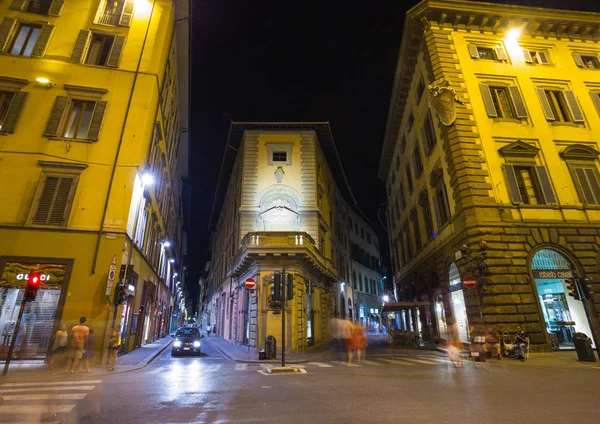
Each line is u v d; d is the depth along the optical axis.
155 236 25.97
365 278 47.84
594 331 12.78
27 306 13.60
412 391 7.84
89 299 13.87
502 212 15.86
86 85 17.12
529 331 14.09
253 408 6.41
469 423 5.24
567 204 16.44
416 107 23.64
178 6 20.89
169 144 26.22
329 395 7.53
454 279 17.94
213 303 48.81
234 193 30.59
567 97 19.30
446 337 18.86
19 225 14.30
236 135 28.08
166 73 20.50
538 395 7.19
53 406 6.52
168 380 10.01
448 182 18.00
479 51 20.44
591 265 15.44
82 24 18.55
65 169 15.50
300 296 19.69
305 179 25.83
